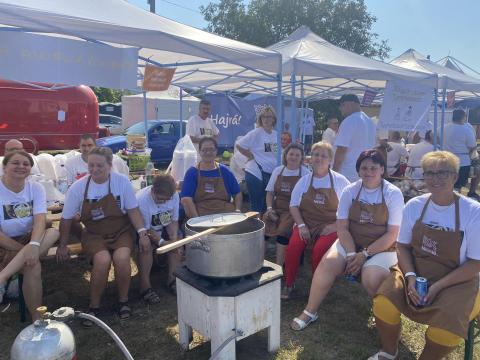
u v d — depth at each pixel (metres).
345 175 4.88
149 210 3.77
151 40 3.54
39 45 3.00
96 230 3.51
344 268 3.31
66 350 1.99
